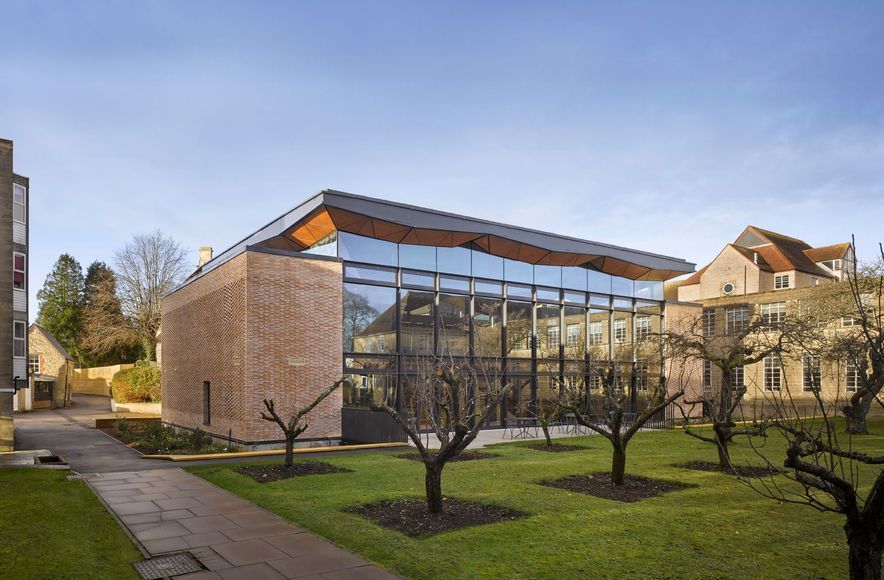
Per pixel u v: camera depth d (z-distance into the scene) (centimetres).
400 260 2273
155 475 1266
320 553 717
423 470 1304
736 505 957
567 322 2755
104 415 3709
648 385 2830
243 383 1800
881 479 475
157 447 1842
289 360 1872
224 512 923
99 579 621
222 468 1349
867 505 496
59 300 6316
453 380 1060
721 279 4828
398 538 766
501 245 2511
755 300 3553
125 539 773
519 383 2548
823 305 2684
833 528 820
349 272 2141
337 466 1369
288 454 1355
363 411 1886
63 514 877
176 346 2575
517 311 2600
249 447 1769
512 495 1023
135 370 4131
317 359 1931
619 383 2595
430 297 2344
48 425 2964
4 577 605
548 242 2598
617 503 967
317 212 2075
